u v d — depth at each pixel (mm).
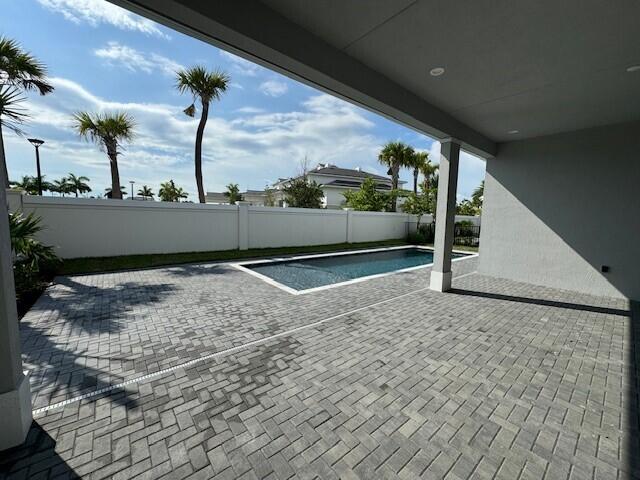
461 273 8422
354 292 6332
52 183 31172
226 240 11523
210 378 2951
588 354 3580
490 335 4105
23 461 1928
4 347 1978
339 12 2799
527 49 3289
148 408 2477
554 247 6793
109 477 1829
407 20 2881
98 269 7906
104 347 3596
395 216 18125
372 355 3480
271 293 6117
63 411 2416
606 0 2484
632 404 2637
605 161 6023
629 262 5859
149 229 9812
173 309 5035
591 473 1912
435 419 2396
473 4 2605
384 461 1978
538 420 2408
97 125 12000
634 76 3795
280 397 2656
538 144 6910
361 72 3717
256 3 2684
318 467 1923
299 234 13781
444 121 5309
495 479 1854
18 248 5660
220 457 1991
